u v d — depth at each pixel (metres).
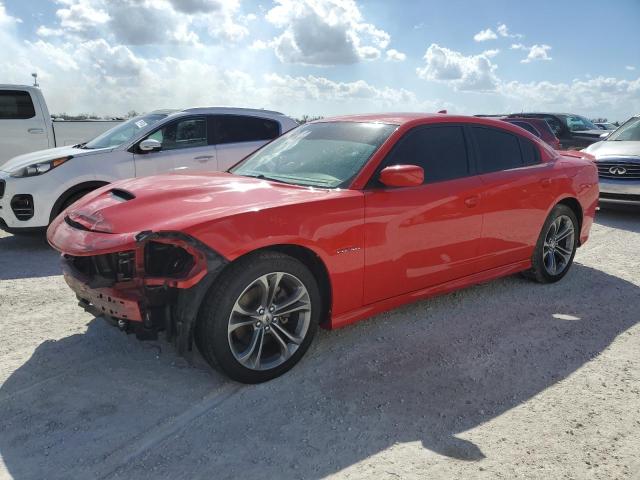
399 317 4.31
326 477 2.42
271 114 8.30
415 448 2.64
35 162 6.36
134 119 7.71
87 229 3.15
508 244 4.60
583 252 6.56
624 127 9.89
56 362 3.46
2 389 3.12
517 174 4.60
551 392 3.20
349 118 4.46
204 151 7.48
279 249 3.25
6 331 3.93
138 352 3.61
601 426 2.85
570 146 15.50
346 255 3.43
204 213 3.05
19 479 2.38
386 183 3.51
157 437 2.69
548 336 4.00
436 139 4.16
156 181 3.80
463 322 4.24
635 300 4.81
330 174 3.76
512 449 2.64
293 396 3.10
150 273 3.02
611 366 3.54
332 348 3.73
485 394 3.17
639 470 2.49
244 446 2.63
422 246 3.86
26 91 9.41
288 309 3.30
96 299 3.13
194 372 3.35
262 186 3.62
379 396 3.12
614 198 8.66
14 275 5.37
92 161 6.63
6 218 6.28
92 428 2.76
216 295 2.97
